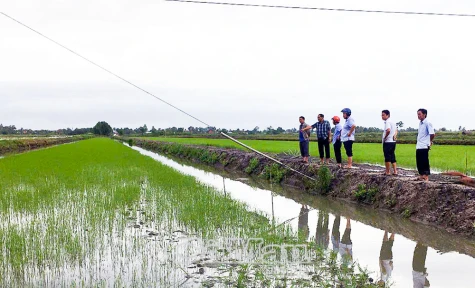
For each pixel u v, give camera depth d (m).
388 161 13.56
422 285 6.70
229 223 10.36
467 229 9.51
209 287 6.53
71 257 7.90
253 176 22.80
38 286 6.60
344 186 15.18
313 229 10.71
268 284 6.54
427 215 10.97
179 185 16.27
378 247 9.04
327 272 7.18
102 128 194.75
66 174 19.86
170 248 8.48
